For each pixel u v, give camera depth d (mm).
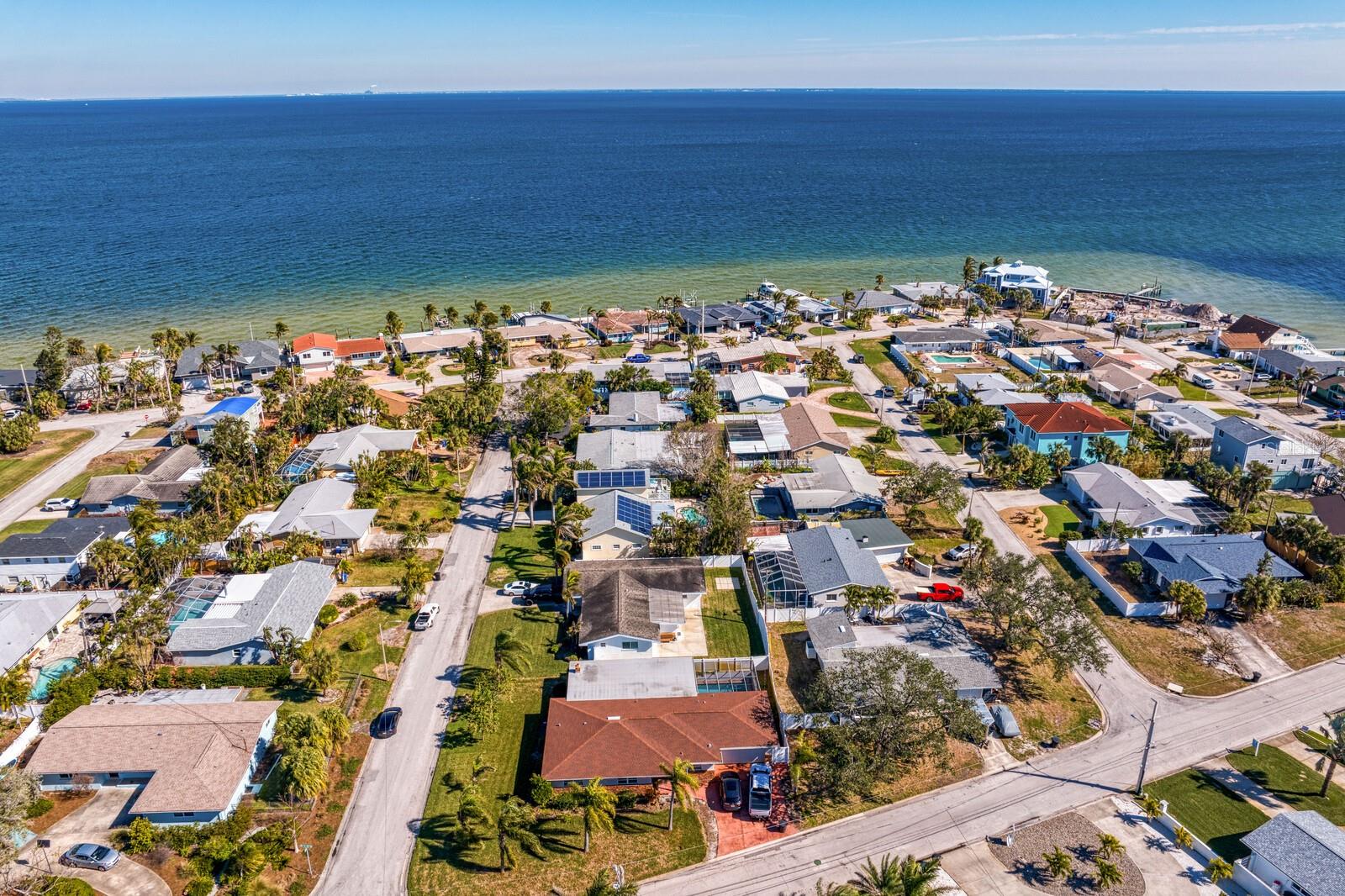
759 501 117562
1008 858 62219
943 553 103375
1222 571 92125
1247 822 65062
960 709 69438
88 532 103125
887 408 151750
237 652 82625
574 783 67688
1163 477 122000
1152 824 65125
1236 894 58750
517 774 70188
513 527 111000
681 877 61094
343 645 86250
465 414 137750
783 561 96188
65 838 63062
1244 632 88188
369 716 76688
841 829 65250
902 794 68562
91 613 88938
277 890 59438
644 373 156875
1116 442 127938
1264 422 140875
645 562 97125
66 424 146500
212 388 162750
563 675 82125
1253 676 81812
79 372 158875
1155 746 73250
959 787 69250
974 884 59938
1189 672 82500
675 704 74438
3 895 57781
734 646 86562
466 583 97812
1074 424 128500
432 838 64188
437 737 74250
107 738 68875
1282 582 90938
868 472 124688
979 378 156250
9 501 118438
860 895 55156
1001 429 138625
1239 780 69250
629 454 124625
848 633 83875
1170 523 105938
